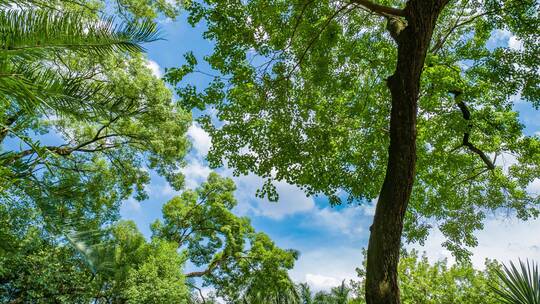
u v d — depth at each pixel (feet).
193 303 81.71
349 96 36.06
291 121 32.50
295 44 31.65
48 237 40.24
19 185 21.29
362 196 35.68
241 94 29.48
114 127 52.75
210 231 87.35
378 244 15.67
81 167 53.31
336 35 30.40
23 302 45.24
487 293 51.93
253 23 29.19
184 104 30.04
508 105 35.27
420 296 56.54
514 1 31.14
